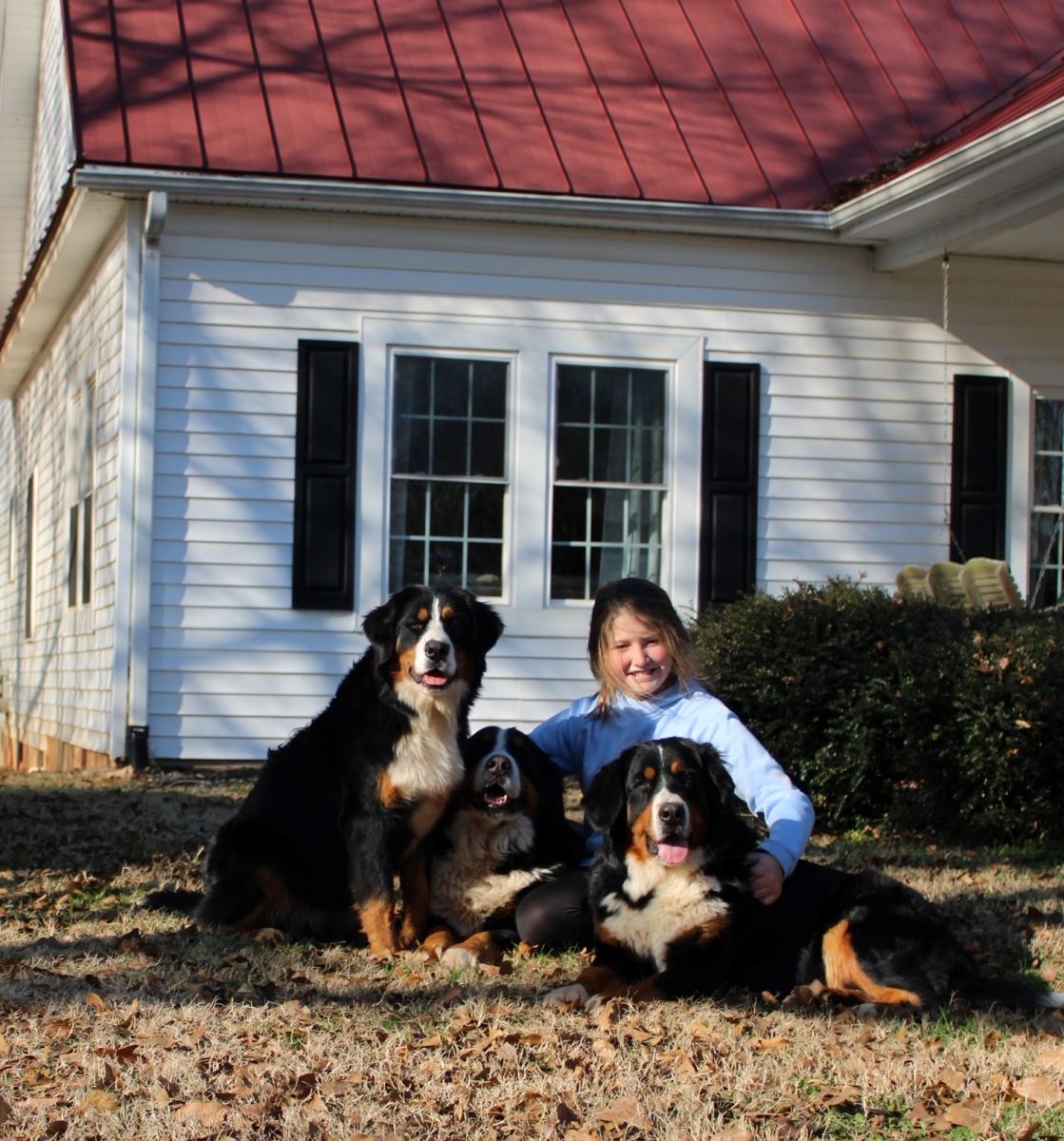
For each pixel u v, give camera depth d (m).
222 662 9.39
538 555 9.89
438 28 10.87
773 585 10.27
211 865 4.88
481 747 4.81
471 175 9.60
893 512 10.47
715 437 10.14
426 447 9.77
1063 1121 3.06
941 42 11.73
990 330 10.66
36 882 5.59
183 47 10.09
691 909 4.08
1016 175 8.62
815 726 7.32
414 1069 3.32
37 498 15.31
